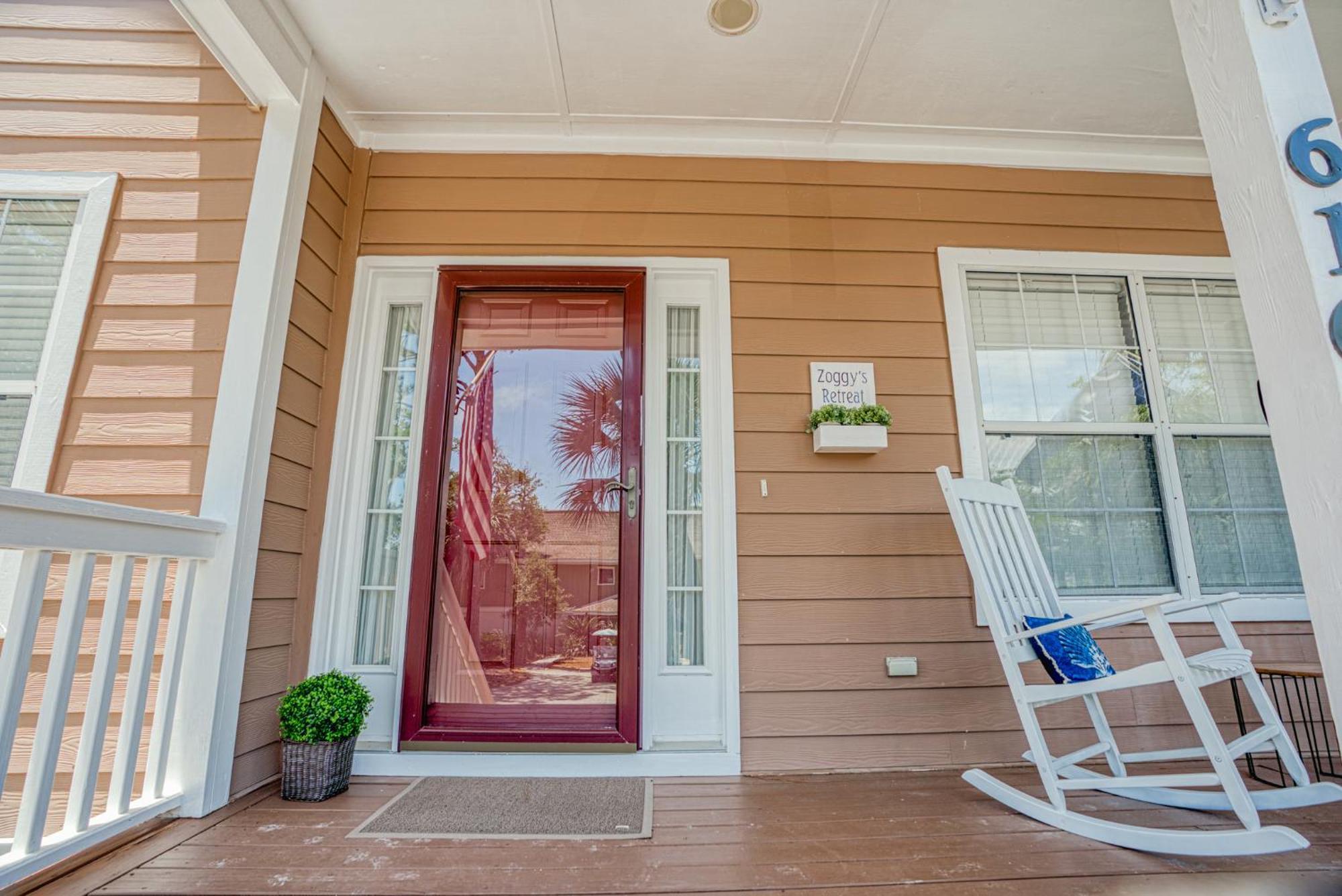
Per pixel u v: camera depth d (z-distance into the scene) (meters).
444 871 1.53
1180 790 2.12
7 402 2.15
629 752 2.31
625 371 2.60
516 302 2.70
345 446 2.52
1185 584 2.58
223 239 2.23
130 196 2.27
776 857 1.61
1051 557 2.61
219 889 1.44
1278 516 2.68
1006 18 2.25
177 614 1.86
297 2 2.18
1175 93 2.61
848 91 2.59
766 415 2.62
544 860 1.60
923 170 2.90
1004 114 2.73
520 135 2.83
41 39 2.39
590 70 2.48
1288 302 1.33
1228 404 2.78
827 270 2.77
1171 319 2.85
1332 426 1.27
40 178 2.27
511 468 2.56
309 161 2.39
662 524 2.56
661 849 1.66
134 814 1.66
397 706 2.36
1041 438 2.71
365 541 2.55
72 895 1.40
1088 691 1.82
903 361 2.71
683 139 2.85
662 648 2.47
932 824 1.83
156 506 2.04
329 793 2.01
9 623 1.33
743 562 2.49
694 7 2.20
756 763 2.33
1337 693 1.25
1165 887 1.46
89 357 2.15
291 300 2.28
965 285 2.80
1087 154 2.96
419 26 2.28
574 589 2.48
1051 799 1.85
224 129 2.32
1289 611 2.58
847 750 2.37
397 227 2.72
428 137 2.81
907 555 2.54
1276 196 1.35
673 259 2.75
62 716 1.44
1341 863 1.57
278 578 2.24
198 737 1.88
